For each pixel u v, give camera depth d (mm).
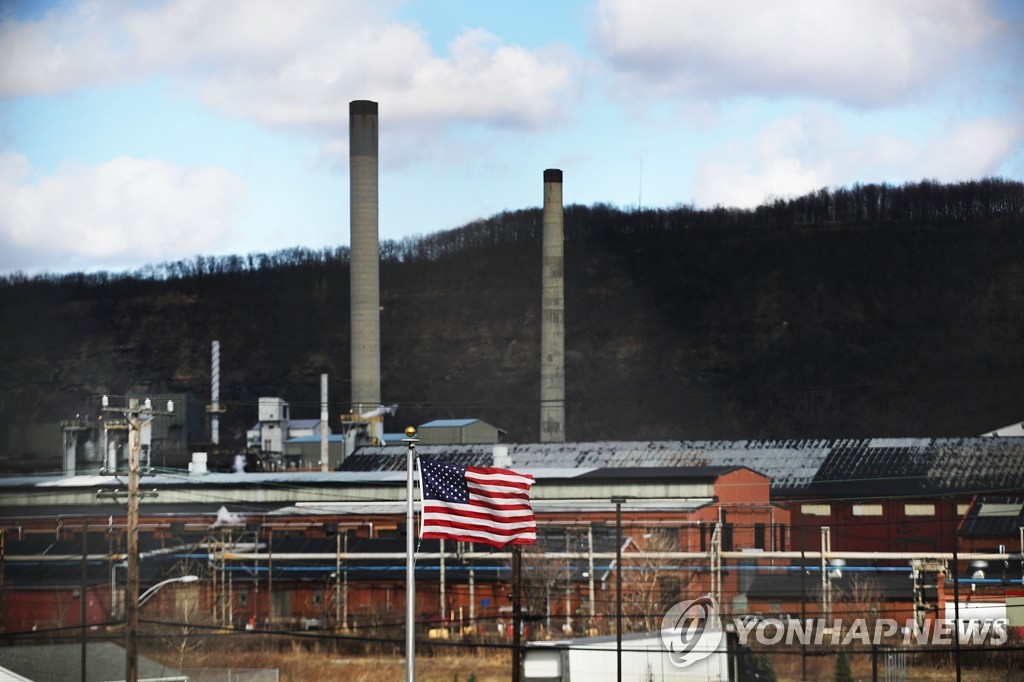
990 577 127812
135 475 64312
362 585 126188
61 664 84750
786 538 158000
